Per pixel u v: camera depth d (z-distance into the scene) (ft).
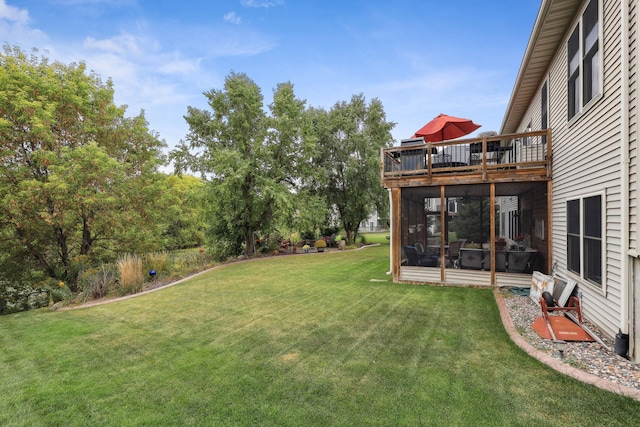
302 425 9.21
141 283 29.09
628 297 12.82
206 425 9.37
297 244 65.82
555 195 23.09
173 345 15.48
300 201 58.44
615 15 14.25
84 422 9.74
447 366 12.42
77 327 18.94
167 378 12.21
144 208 41.96
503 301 21.35
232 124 53.26
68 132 37.22
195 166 54.24
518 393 10.43
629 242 12.91
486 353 13.52
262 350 14.51
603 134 15.38
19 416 10.12
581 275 18.08
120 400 10.84
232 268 41.09
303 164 60.03
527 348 13.79
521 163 24.32
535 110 30.40
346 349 14.34
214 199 50.21
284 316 19.47
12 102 30.99
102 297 27.68
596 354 13.07
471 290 24.94
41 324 19.99
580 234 18.29
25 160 35.12
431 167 27.04
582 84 17.79
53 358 14.51
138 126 42.09
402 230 32.73
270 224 57.47
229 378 12.03
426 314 19.08
